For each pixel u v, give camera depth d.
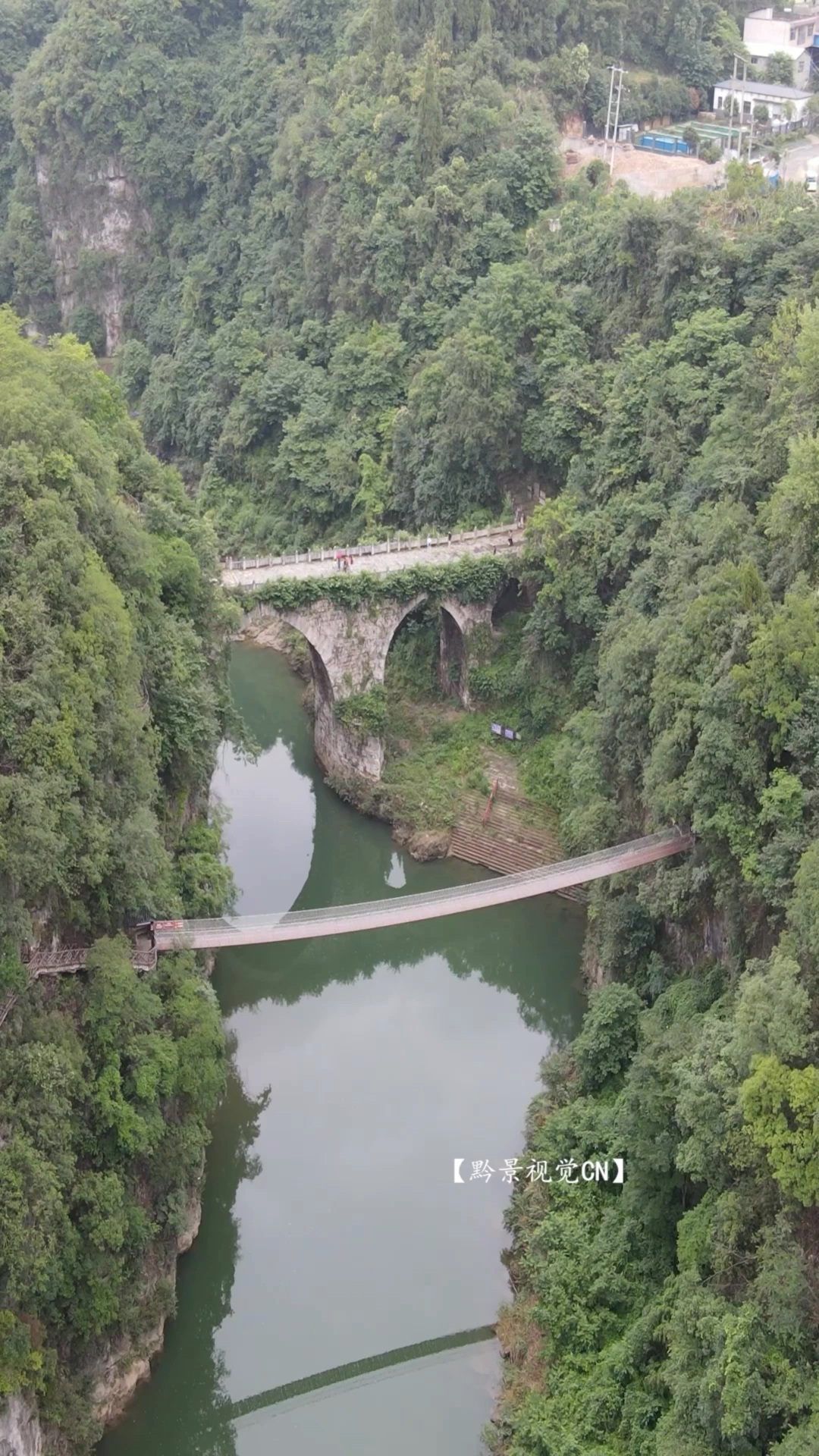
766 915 55.94
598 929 75.06
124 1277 52.41
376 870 87.31
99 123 157.88
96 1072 52.47
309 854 88.62
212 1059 58.81
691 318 91.25
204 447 129.88
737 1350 42.84
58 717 52.56
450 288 112.56
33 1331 46.66
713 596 63.41
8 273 171.50
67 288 167.00
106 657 57.75
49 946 53.53
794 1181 44.78
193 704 69.56
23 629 52.78
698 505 80.44
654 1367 49.47
